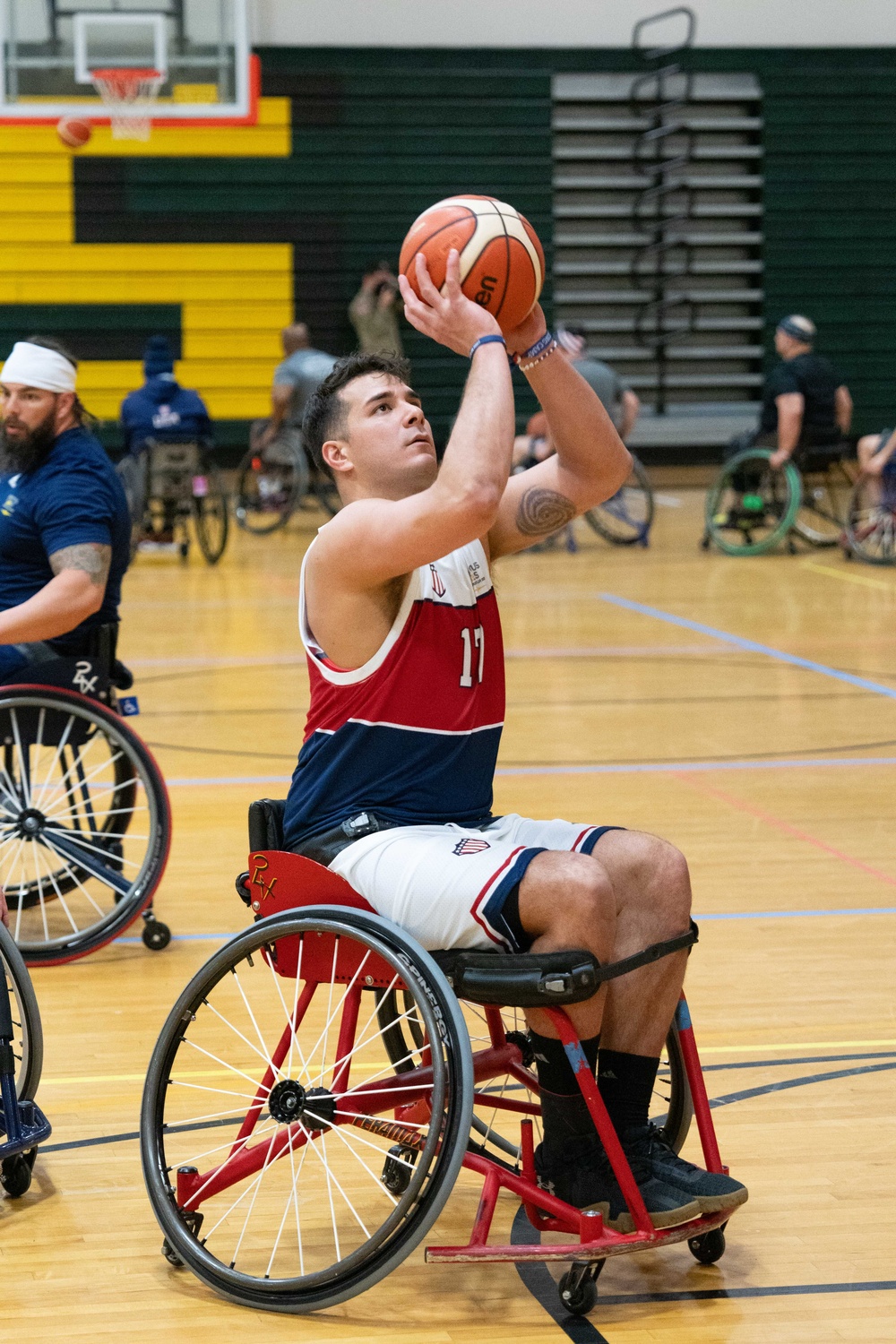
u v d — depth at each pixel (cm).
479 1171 306
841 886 569
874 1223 328
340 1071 307
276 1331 290
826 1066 411
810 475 1566
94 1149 370
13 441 493
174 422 1505
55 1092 402
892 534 1502
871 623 1180
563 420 332
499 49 2120
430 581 312
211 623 1205
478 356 300
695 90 2162
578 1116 302
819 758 769
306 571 312
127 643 1112
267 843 324
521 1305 300
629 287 2191
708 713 875
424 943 303
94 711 498
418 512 289
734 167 2195
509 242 310
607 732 828
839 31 2172
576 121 2148
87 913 554
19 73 1527
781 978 477
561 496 340
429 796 315
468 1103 284
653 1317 293
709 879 577
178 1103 393
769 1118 379
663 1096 353
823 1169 352
